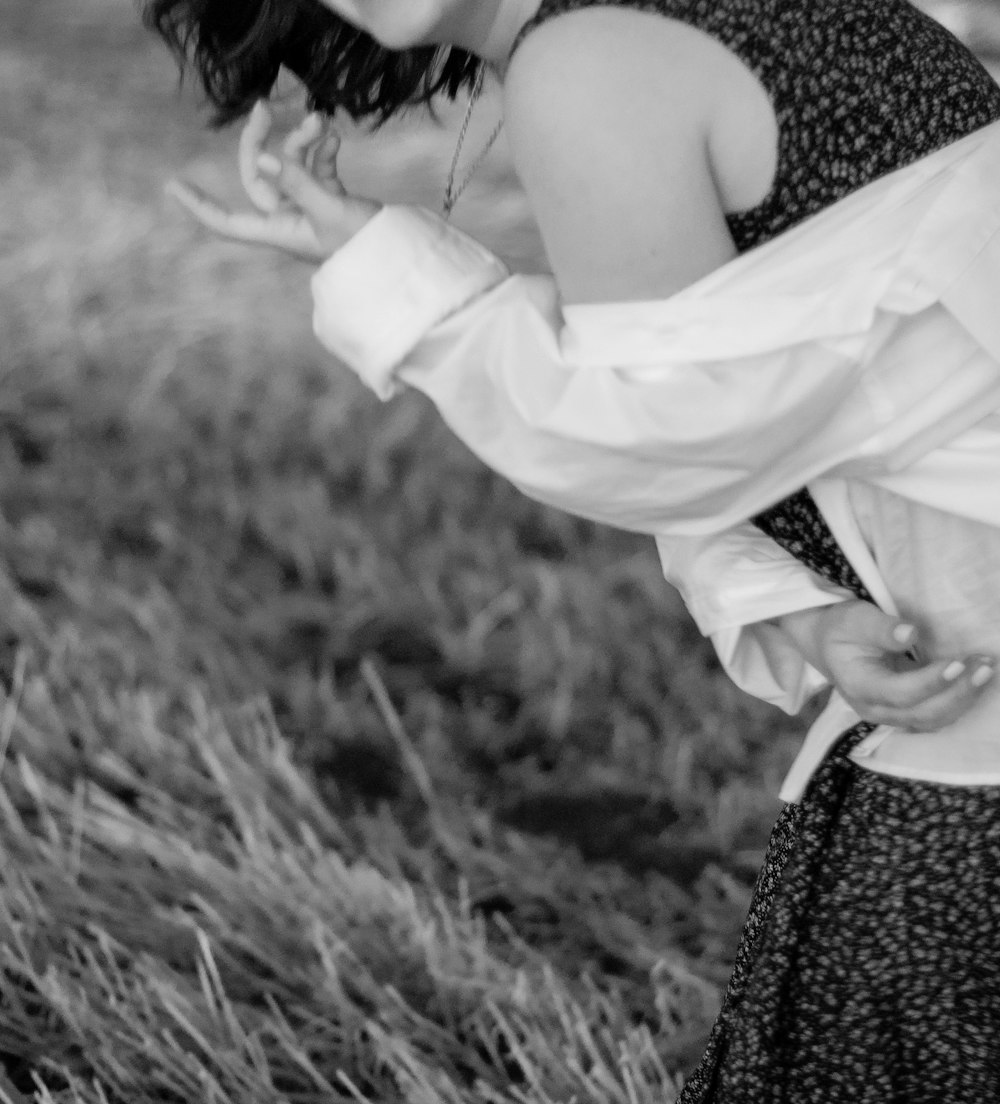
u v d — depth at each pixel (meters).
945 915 1.28
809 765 1.34
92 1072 2.23
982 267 1.17
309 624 3.58
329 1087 2.12
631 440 1.16
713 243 1.19
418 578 3.70
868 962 1.30
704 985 2.33
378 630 3.55
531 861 2.75
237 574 3.76
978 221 1.17
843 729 1.33
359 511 4.00
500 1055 2.30
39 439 4.35
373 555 3.70
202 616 3.50
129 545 3.87
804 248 1.17
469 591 3.61
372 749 3.14
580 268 1.21
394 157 5.75
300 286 5.03
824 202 1.20
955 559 1.27
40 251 5.17
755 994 1.34
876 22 1.22
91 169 5.82
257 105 1.32
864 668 1.28
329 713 3.18
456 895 2.71
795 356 1.16
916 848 1.28
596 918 2.57
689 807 2.94
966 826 1.26
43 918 2.44
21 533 3.78
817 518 1.29
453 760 3.12
